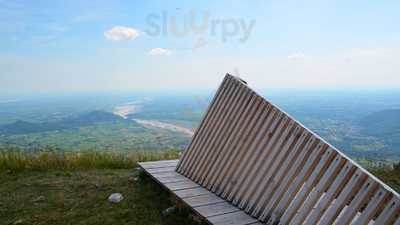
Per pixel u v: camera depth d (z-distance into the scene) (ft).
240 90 12.67
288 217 9.05
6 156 18.40
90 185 15.05
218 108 13.67
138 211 11.94
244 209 10.60
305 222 8.59
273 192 9.89
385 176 17.37
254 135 11.32
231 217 9.96
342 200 7.83
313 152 8.98
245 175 11.01
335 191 8.04
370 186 7.36
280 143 10.11
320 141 8.84
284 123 10.21
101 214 11.67
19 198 13.29
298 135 9.61
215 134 13.25
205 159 13.39
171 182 13.46
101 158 20.13
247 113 11.94
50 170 18.17
